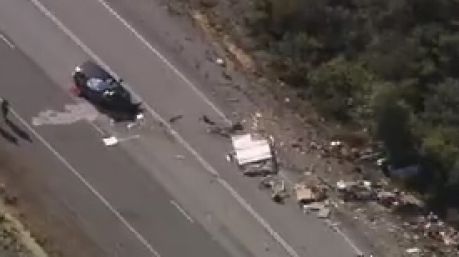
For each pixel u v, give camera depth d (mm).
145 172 158750
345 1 181625
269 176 160375
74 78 169250
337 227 155000
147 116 166625
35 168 157125
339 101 171625
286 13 178750
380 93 163500
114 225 151500
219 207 155375
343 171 163375
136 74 172375
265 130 167000
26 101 166125
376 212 158250
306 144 166250
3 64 171000
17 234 147125
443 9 177250
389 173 164500
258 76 175250
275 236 152750
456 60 172750
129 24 179375
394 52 173375
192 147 163000
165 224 152375
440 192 162125
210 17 182375
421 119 167500
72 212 152375
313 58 176625
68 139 161750
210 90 171625
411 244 154375
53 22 177750
